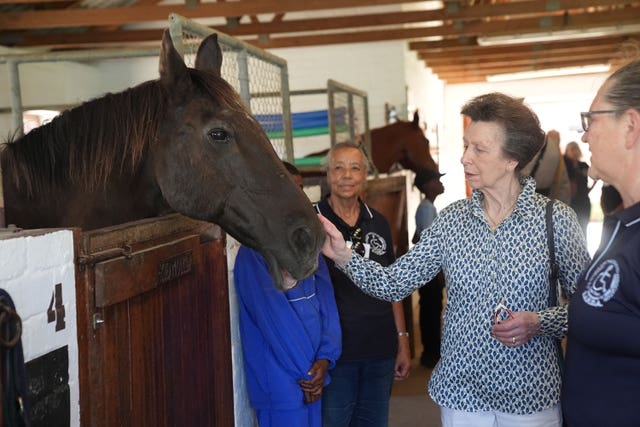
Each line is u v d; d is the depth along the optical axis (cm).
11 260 126
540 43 1292
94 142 208
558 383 186
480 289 184
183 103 200
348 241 268
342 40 1008
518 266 181
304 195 198
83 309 153
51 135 213
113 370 167
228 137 196
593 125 132
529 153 182
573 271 180
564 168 614
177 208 199
